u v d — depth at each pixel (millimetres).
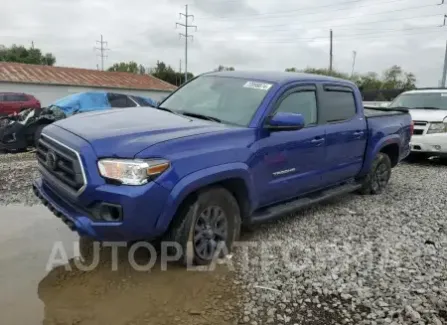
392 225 5293
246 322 3031
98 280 3561
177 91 5312
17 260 3859
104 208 3244
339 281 3680
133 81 40250
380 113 6891
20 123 9930
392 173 9000
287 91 4629
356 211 5867
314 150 4961
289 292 3467
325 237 4773
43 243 4250
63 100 11555
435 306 3328
